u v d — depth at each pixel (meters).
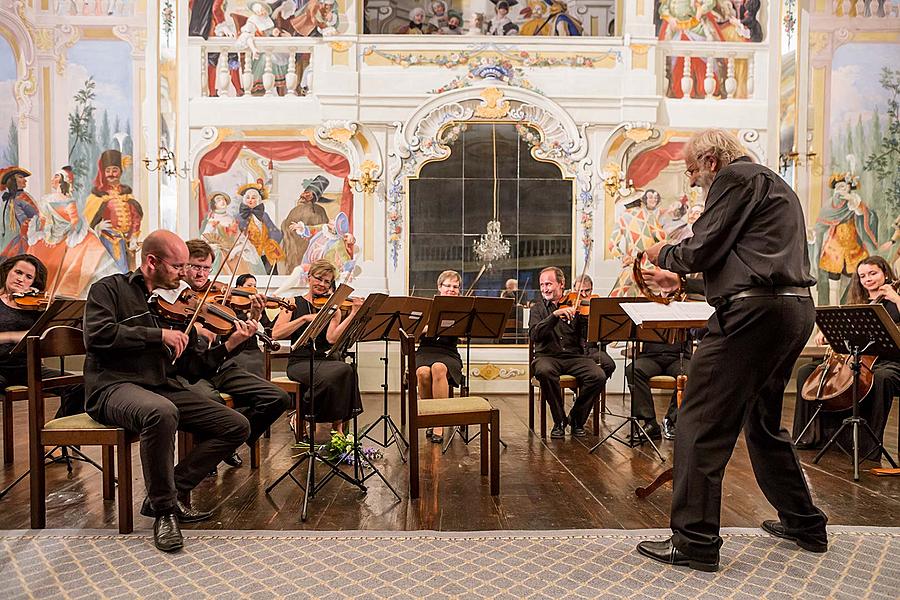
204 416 3.29
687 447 2.69
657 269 3.23
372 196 7.90
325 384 4.59
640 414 5.28
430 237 7.96
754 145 7.96
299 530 3.11
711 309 3.34
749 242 2.61
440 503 3.54
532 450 4.89
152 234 3.32
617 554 2.82
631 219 7.95
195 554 2.81
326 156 7.89
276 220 7.88
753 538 3.00
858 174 7.95
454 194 7.97
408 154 7.90
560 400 5.37
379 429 5.52
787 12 7.82
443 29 8.75
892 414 6.48
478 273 7.97
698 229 2.70
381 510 3.42
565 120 7.90
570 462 4.51
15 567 2.68
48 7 7.68
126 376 3.17
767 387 2.76
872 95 7.93
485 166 7.97
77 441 3.07
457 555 2.81
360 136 7.89
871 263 5.64
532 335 5.60
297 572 2.63
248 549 2.87
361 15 8.06
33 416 3.09
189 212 7.80
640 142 7.93
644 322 3.21
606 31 8.75
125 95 7.79
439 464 4.39
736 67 8.01
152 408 2.93
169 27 7.69
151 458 2.92
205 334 3.53
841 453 4.80
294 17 7.85
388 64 7.90
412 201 7.94
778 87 7.91
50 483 3.92
